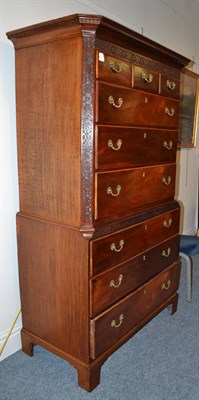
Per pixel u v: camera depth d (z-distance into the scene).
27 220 1.58
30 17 1.63
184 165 3.35
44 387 1.56
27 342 1.75
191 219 3.73
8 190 1.68
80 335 1.48
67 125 1.33
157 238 1.83
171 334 1.99
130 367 1.70
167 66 1.71
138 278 1.72
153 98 1.62
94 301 1.43
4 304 1.75
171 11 2.76
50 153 1.42
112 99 1.35
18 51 1.45
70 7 1.83
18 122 1.52
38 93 1.41
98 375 1.54
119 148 1.44
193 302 2.37
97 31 1.21
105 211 1.43
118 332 1.62
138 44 1.44
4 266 1.72
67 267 1.45
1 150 1.61
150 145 1.66
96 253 1.39
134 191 1.60
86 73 1.24
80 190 1.35
